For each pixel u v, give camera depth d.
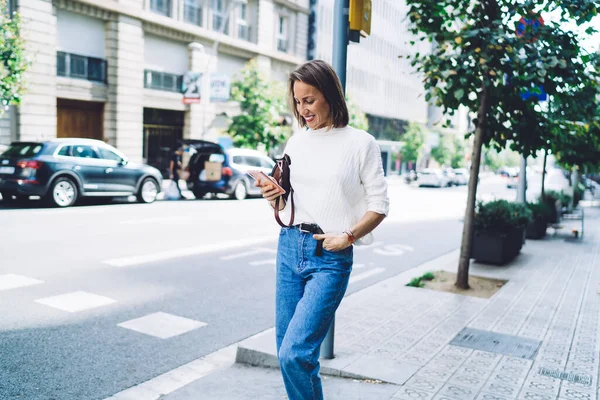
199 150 18.41
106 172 14.20
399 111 62.16
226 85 24.83
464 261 6.58
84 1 20.69
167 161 26.28
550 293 6.45
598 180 39.44
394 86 60.31
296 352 2.17
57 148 13.17
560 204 14.98
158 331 4.68
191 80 25.23
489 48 5.83
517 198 12.21
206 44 27.45
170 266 7.24
